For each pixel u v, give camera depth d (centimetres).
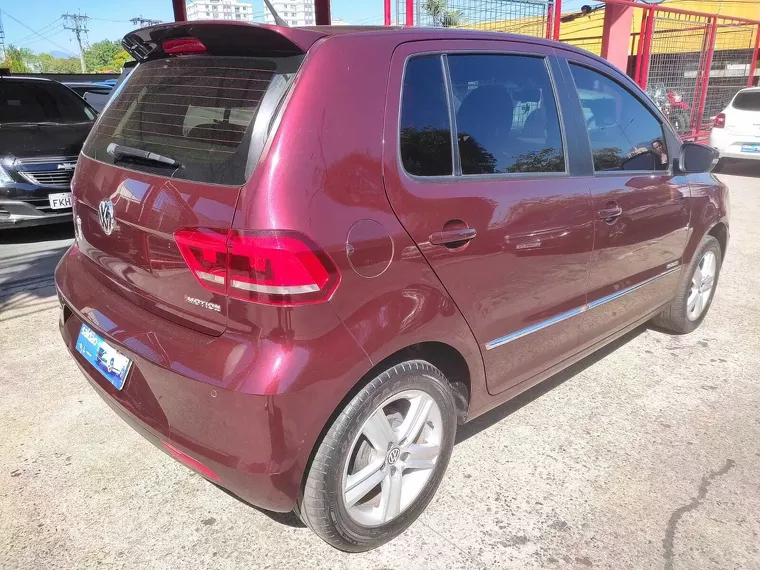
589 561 226
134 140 232
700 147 346
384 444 217
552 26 766
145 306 218
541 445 297
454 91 237
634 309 348
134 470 273
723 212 412
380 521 225
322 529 208
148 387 204
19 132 655
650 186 330
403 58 221
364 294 196
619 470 279
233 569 220
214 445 189
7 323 425
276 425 183
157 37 231
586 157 292
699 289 420
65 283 261
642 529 242
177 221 196
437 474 243
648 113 344
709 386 357
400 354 221
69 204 638
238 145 193
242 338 186
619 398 343
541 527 243
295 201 183
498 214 239
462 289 229
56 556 224
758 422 320
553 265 270
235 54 215
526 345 271
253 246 179
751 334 431
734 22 1250
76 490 259
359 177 198
